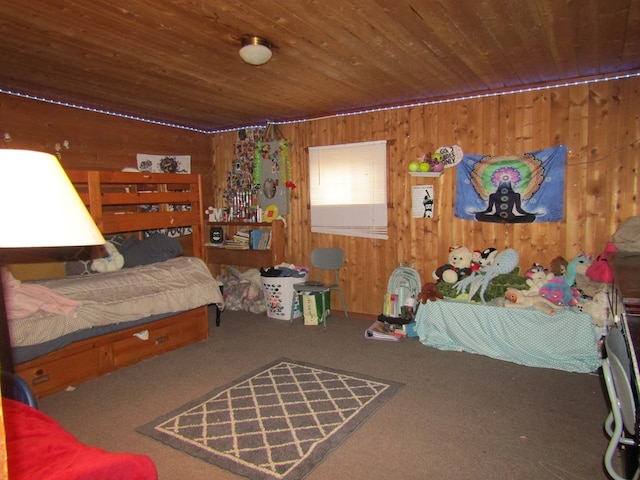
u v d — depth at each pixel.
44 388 2.98
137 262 4.13
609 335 1.84
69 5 2.18
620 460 2.15
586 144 3.64
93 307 3.18
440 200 4.29
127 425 2.58
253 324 4.59
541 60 3.11
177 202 4.21
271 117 4.94
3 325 2.33
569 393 2.86
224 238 5.58
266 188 5.29
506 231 4.00
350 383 3.08
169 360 3.62
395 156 4.49
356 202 4.76
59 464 1.18
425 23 2.43
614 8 2.26
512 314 3.41
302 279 4.75
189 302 3.89
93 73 3.27
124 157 4.68
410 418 2.59
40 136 3.95
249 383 3.12
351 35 2.58
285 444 2.34
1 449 0.63
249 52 2.63
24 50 2.80
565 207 3.75
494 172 3.98
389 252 4.62
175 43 2.69
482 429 2.45
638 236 3.07
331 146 4.86
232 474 2.10
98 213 3.57
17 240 1.17
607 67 3.33
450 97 4.09
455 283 3.89
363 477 2.06
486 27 2.49
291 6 2.20
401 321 4.00
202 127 5.45
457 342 3.67
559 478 2.03
